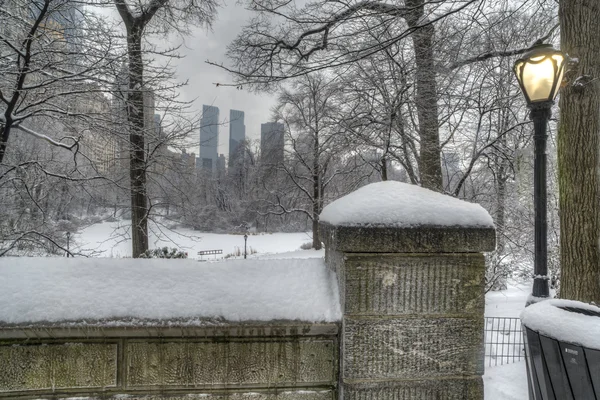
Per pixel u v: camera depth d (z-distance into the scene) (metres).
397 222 2.15
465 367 2.16
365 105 13.44
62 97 9.49
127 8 11.42
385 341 2.14
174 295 2.18
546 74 4.35
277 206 32.47
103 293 2.15
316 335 2.21
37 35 8.01
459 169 14.12
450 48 10.01
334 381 2.20
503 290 13.39
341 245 2.11
